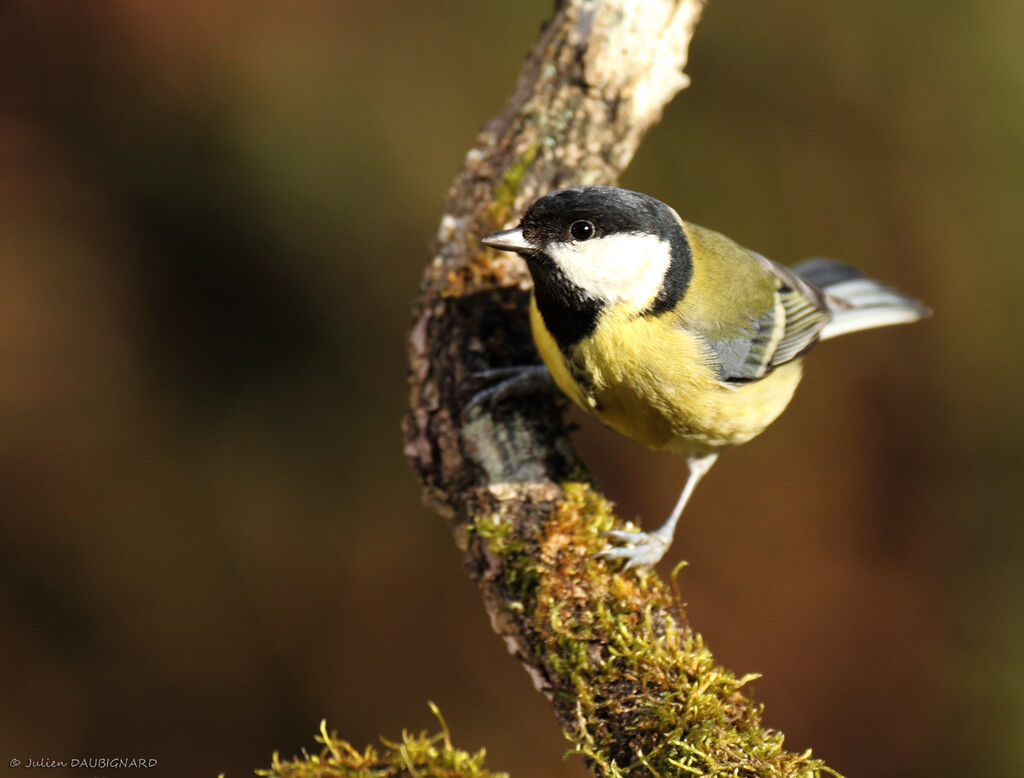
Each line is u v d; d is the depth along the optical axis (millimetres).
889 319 8477
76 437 11047
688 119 11688
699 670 5387
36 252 11312
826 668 10609
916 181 11609
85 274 11359
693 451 7031
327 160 11406
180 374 11320
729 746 5055
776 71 11688
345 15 11789
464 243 7105
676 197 11547
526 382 6703
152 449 11117
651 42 7375
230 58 11617
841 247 11633
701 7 7586
